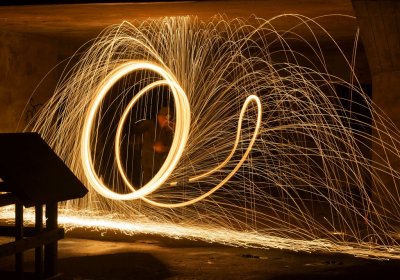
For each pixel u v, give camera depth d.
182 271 6.58
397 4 8.13
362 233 8.82
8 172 5.28
